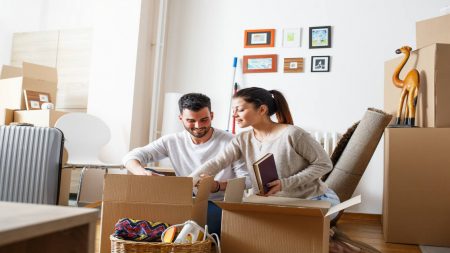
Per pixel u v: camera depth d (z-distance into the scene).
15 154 1.58
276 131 1.85
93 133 3.51
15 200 1.55
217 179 2.13
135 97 3.80
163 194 1.51
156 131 3.93
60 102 4.05
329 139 3.61
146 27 3.94
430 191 2.54
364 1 3.67
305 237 1.31
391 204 2.59
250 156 1.91
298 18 3.82
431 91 2.59
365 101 3.60
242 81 3.93
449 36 2.81
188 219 1.49
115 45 3.86
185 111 2.03
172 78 4.10
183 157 2.18
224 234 1.39
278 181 1.61
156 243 1.34
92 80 3.91
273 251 1.33
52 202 1.55
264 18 3.91
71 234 0.56
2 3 4.52
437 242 2.51
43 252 0.57
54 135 1.58
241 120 1.85
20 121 3.47
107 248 1.51
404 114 2.77
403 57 2.87
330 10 3.74
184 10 4.13
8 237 0.42
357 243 1.89
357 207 3.55
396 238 2.58
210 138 2.17
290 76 3.79
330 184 2.76
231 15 4.01
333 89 3.68
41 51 4.22
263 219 1.35
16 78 3.55
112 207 1.52
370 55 3.62
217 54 4.01
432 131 2.54
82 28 4.05
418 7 3.54
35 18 4.38
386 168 2.64
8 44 4.42
